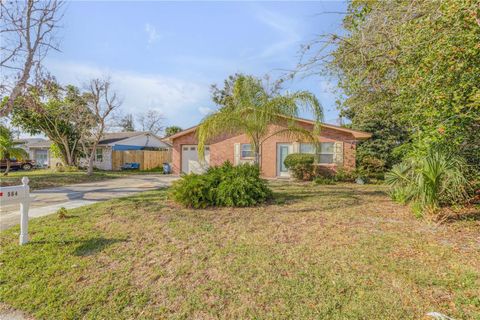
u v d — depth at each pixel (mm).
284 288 2623
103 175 15266
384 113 7531
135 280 2857
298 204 6469
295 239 3998
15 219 5406
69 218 5301
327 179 11844
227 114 7852
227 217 5277
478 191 5410
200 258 3357
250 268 3061
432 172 4777
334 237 4051
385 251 3477
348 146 12930
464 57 3498
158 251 3598
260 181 7016
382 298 2414
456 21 3361
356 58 4906
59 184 11508
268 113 7809
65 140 19141
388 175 6738
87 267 3145
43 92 9023
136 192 9141
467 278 2736
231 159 14898
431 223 4621
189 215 5434
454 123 3910
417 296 2439
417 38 3938
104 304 2451
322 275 2859
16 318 2299
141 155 22359
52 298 2537
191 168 12594
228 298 2498
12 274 2980
